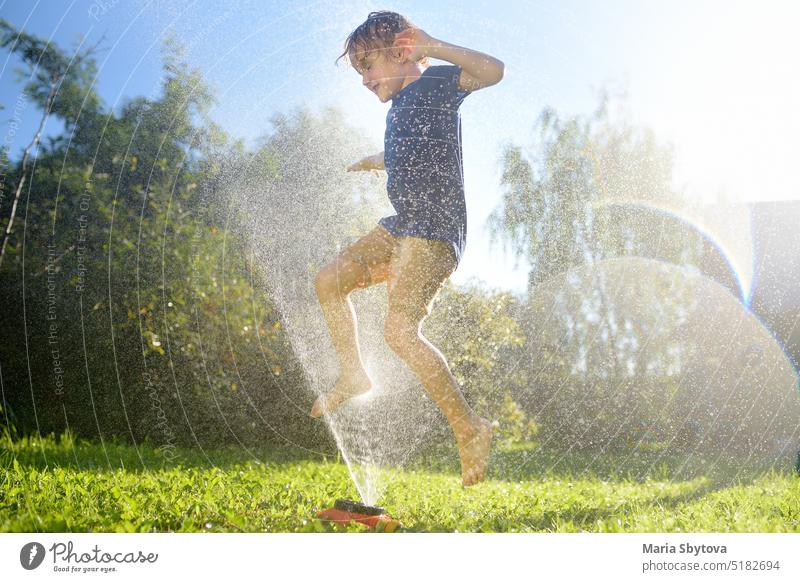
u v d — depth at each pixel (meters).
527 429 5.62
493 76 2.73
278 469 4.34
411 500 3.19
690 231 7.90
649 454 6.36
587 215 5.54
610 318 6.55
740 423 7.39
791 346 8.27
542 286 5.36
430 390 2.49
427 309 2.58
